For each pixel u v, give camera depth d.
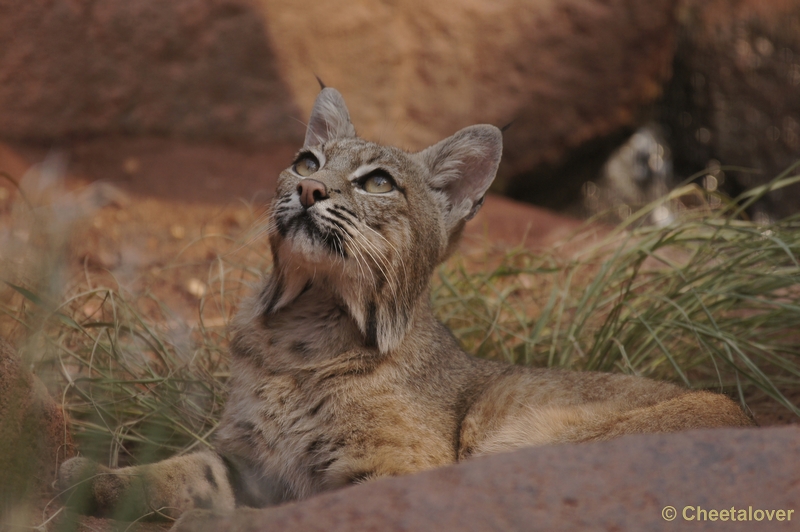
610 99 36.62
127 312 16.44
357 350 12.30
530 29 34.53
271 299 12.54
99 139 30.69
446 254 14.44
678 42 38.28
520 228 27.97
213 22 30.67
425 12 33.00
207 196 27.80
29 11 29.81
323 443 11.84
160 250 23.64
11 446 9.95
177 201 27.25
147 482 10.99
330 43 31.67
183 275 22.05
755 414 16.84
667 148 39.19
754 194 19.86
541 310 19.48
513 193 37.59
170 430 14.44
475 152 14.18
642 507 6.91
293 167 13.54
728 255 18.66
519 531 6.69
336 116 14.73
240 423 12.22
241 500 12.09
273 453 12.00
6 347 10.74
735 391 17.69
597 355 17.53
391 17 32.41
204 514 9.61
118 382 14.11
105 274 20.95
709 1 38.25
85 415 14.55
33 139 30.30
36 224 10.80
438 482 7.20
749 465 7.24
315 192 11.93
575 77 35.66
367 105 32.53
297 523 6.95
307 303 12.50
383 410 11.95
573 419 12.00
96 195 25.38
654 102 38.59
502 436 12.16
